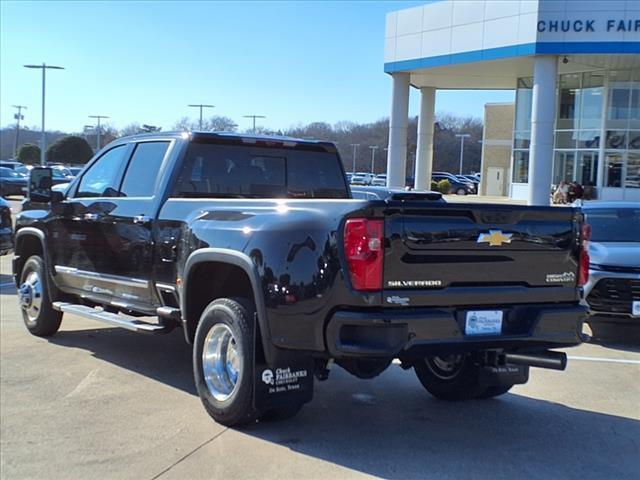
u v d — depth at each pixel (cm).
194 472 420
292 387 471
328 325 428
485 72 3250
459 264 446
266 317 456
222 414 488
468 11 2842
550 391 618
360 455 454
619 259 810
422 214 431
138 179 637
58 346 729
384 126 12838
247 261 470
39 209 771
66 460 434
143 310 604
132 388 585
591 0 2530
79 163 7469
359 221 418
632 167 3173
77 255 690
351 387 624
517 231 466
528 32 2612
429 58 3031
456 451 467
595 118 3250
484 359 503
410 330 425
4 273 1252
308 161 687
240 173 636
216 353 507
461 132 13075
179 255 546
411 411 555
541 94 2638
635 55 2591
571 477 428
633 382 649
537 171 2659
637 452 473
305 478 414
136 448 455
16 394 564
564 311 486
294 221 452
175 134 619
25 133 11731
